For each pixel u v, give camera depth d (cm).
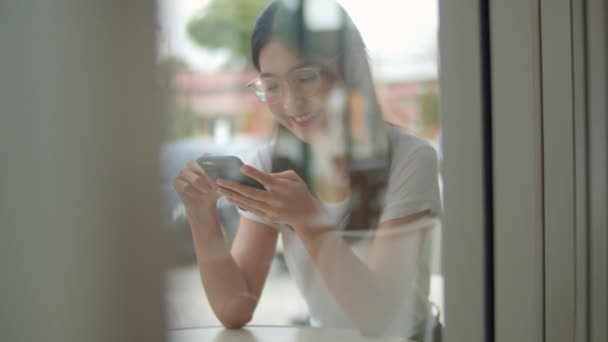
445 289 67
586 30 73
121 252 32
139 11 33
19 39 29
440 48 67
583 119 72
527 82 67
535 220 68
